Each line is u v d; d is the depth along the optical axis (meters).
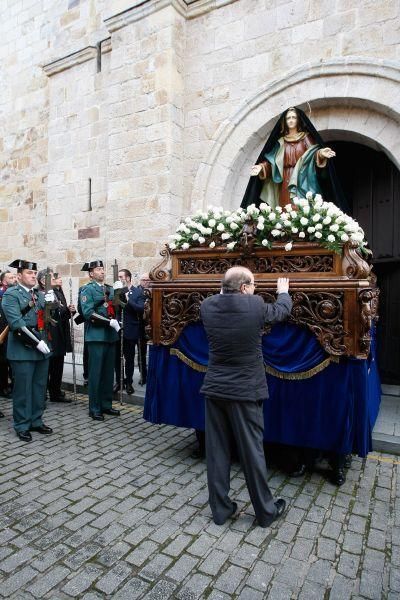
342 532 2.53
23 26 9.57
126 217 7.16
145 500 2.90
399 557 2.31
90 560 2.24
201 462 3.57
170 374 3.61
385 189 6.56
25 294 4.25
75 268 8.33
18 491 3.01
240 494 3.00
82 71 8.23
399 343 6.47
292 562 2.24
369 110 5.74
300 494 3.01
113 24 7.18
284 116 4.01
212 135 6.71
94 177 8.08
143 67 6.94
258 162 4.21
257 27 6.30
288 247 3.15
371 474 3.37
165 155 6.76
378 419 4.55
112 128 7.28
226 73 6.58
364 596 2.00
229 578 2.11
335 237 3.07
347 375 2.99
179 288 3.52
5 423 4.66
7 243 10.02
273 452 3.74
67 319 5.64
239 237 3.41
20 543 2.38
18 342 4.12
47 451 3.80
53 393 5.55
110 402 4.98
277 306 2.68
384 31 5.45
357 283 2.91
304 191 3.85
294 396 3.14
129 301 5.59
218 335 2.49
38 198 9.41
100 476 3.28
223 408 2.55
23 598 1.96
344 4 5.67
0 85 10.09
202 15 6.77
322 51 5.83
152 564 2.21
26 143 9.62
